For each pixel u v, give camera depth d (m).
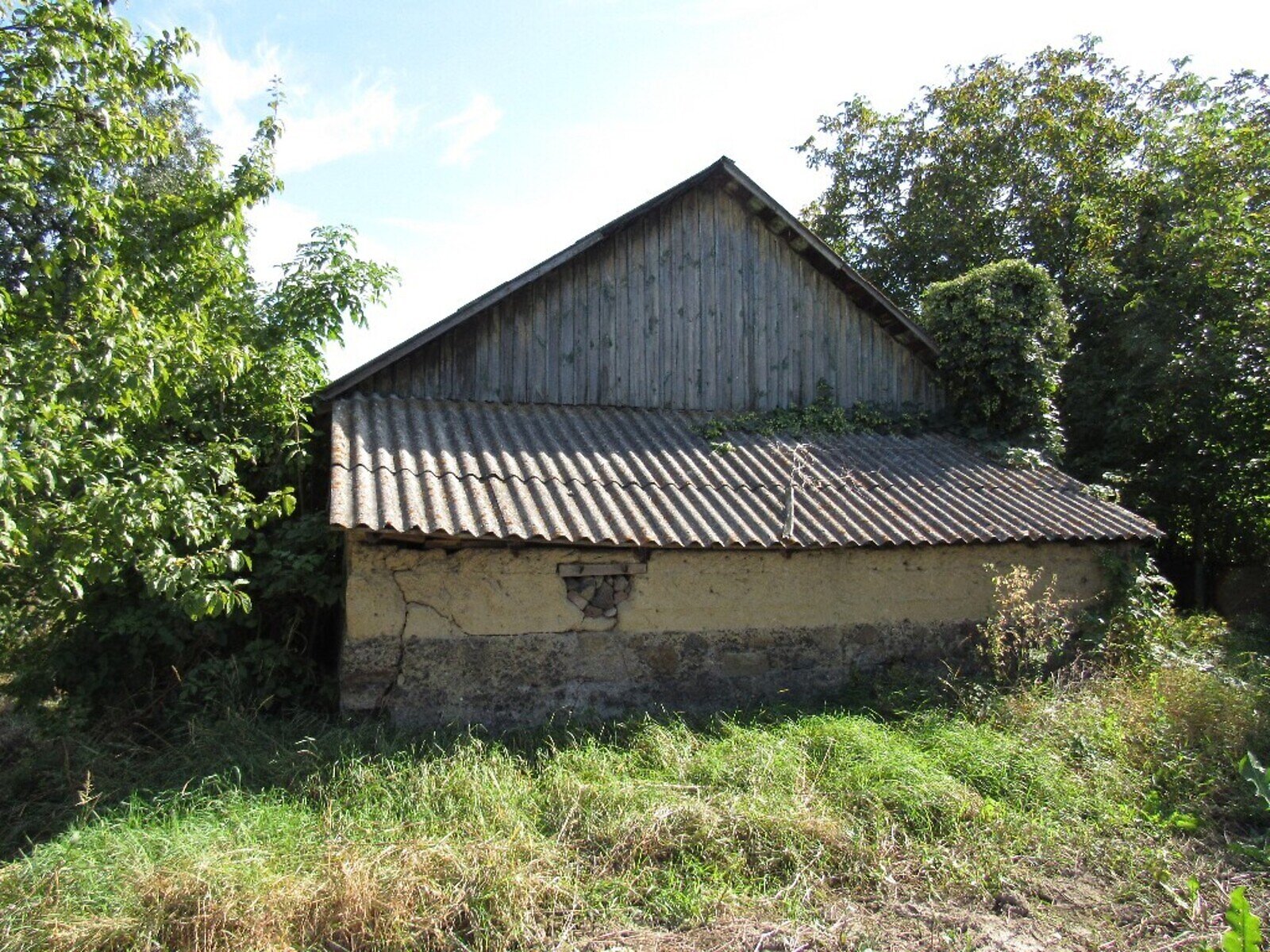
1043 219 17.23
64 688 7.41
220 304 8.25
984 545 8.80
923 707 7.75
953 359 11.41
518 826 5.20
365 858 4.67
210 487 6.66
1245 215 12.66
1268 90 13.91
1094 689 8.18
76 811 5.49
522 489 7.82
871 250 19.48
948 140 18.33
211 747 6.35
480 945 4.23
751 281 10.96
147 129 6.59
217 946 4.03
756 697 8.05
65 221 6.39
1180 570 14.74
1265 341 12.51
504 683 7.30
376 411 8.91
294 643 8.27
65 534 5.29
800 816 5.44
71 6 5.94
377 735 6.56
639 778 6.05
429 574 7.16
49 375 5.24
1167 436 13.87
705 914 4.64
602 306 10.26
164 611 7.32
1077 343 15.17
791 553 8.26
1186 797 6.34
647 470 8.77
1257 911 4.86
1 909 4.23
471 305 9.47
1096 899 5.04
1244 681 8.29
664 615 7.80
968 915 4.79
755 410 10.84
